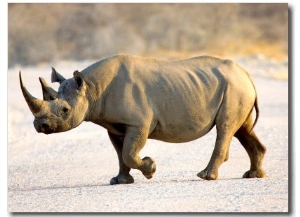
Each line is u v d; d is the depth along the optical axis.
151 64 34.78
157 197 30.72
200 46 141.38
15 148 50.97
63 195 32.25
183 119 34.44
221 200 29.86
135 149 33.75
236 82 35.31
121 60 34.50
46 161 45.22
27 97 32.75
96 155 46.84
